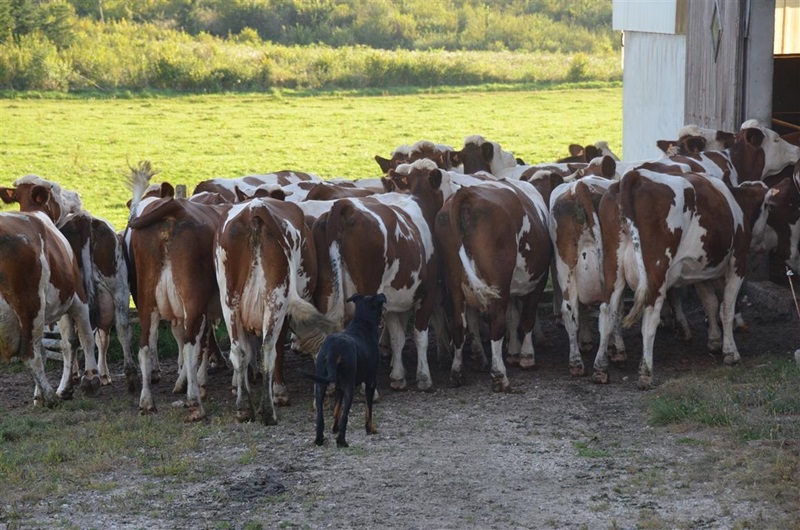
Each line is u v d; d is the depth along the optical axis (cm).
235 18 7606
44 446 1038
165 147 3803
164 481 918
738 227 1229
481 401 1162
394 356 1231
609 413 1093
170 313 1124
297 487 891
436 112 4772
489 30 7869
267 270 1058
